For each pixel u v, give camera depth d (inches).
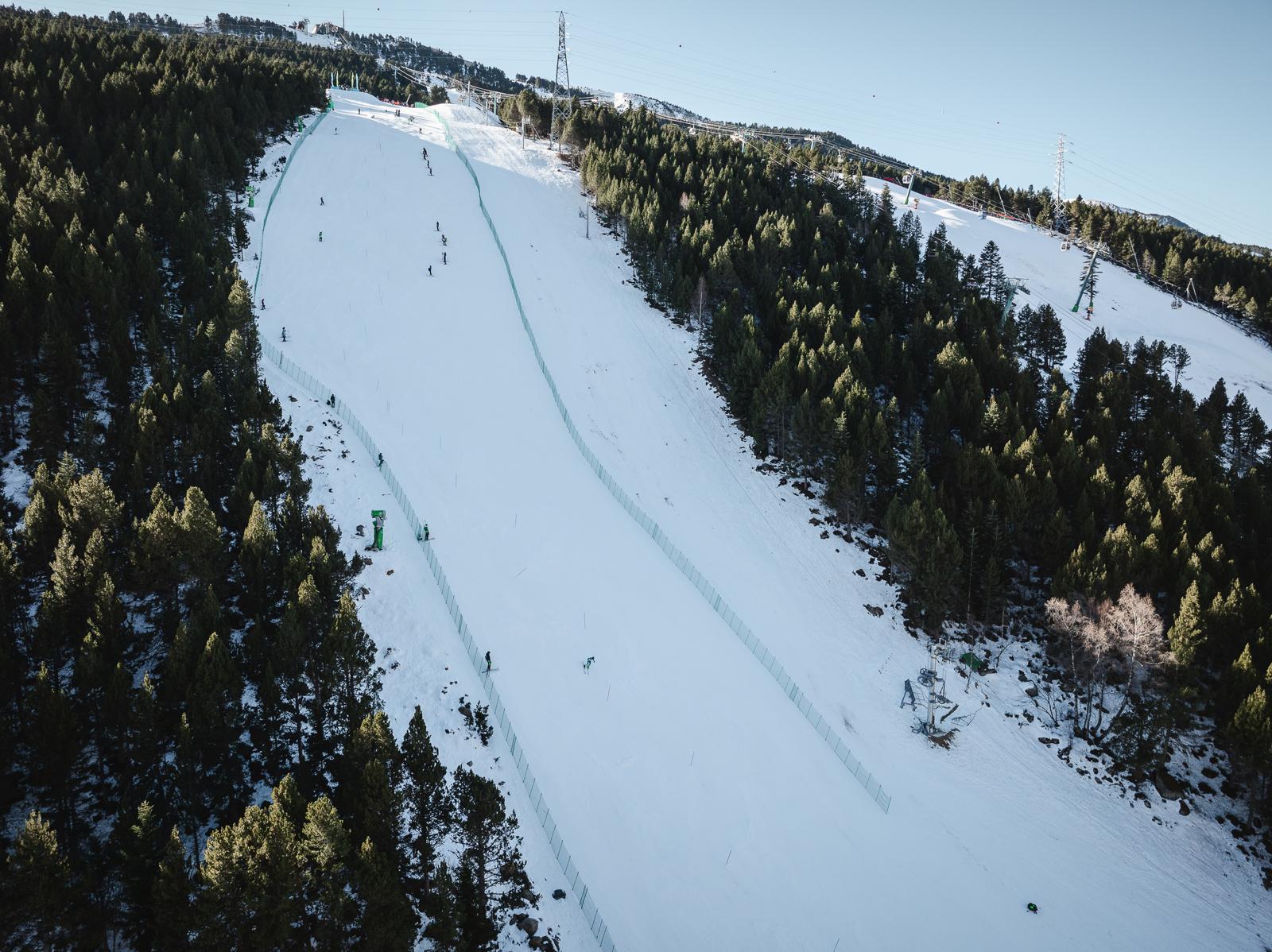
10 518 1470.2
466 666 1496.1
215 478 1615.4
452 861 1137.4
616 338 2950.3
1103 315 4448.8
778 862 1341.0
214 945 852.6
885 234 4217.5
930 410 2486.5
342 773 1075.3
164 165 2883.9
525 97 5241.1
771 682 1722.4
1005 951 1290.6
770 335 2962.6
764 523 2267.5
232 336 1876.2
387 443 2069.4
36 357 1776.6
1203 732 1752.0
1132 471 2506.2
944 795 1573.6
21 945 853.2
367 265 2925.7
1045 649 1966.0
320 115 4616.1
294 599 1305.4
